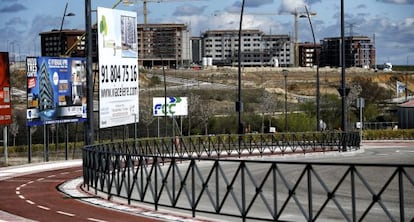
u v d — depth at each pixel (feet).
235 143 146.30
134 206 63.52
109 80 128.36
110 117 128.88
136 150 114.52
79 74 140.46
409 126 237.04
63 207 64.18
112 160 69.00
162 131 212.84
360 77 479.41
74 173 105.09
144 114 223.51
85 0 86.48
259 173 97.04
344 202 65.31
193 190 55.77
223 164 113.60
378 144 189.47
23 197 73.72
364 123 245.24
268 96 297.53
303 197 69.51
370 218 55.01
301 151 146.82
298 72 503.20
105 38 126.93
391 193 72.69
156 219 55.06
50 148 167.22
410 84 491.31
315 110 262.06
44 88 131.13
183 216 56.54
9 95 126.72
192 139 135.33
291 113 256.11
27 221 55.83
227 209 61.87
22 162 131.54
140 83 381.81
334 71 519.60
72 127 191.72
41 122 130.62
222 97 346.33
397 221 52.85
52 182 90.74
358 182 84.84
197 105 244.63
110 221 54.60
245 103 323.37
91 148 80.69
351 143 152.35
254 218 51.06
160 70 470.80
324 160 131.03
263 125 228.43
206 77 448.65
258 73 483.10
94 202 67.00
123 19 134.72
